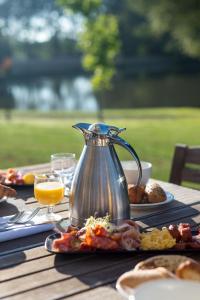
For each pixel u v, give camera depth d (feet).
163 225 5.05
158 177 15.62
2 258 4.21
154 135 24.43
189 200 5.92
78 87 74.64
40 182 5.29
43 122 33.14
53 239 4.44
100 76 37.73
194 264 3.39
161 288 3.08
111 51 37.78
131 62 104.17
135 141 22.66
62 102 54.13
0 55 131.64
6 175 6.85
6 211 5.45
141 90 60.75
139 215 5.35
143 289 3.08
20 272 3.92
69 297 3.51
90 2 36.60
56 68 119.96
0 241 4.59
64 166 6.35
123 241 4.16
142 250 4.13
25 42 143.13
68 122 32.55
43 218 5.12
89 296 3.52
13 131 27.94
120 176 4.84
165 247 4.13
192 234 4.50
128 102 49.14
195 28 44.73
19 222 4.93
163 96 52.85
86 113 39.34
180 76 80.53
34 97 62.23
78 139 24.13
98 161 4.75
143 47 105.40
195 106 43.65
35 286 3.68
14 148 22.00
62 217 5.25
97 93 58.65
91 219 4.39
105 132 4.74
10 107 51.13
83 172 4.78
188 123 28.91
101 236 4.16
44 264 4.06
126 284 3.33
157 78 78.95
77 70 114.62
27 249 4.41
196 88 59.77
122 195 4.82
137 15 104.42
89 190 4.74
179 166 7.49
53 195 5.18
